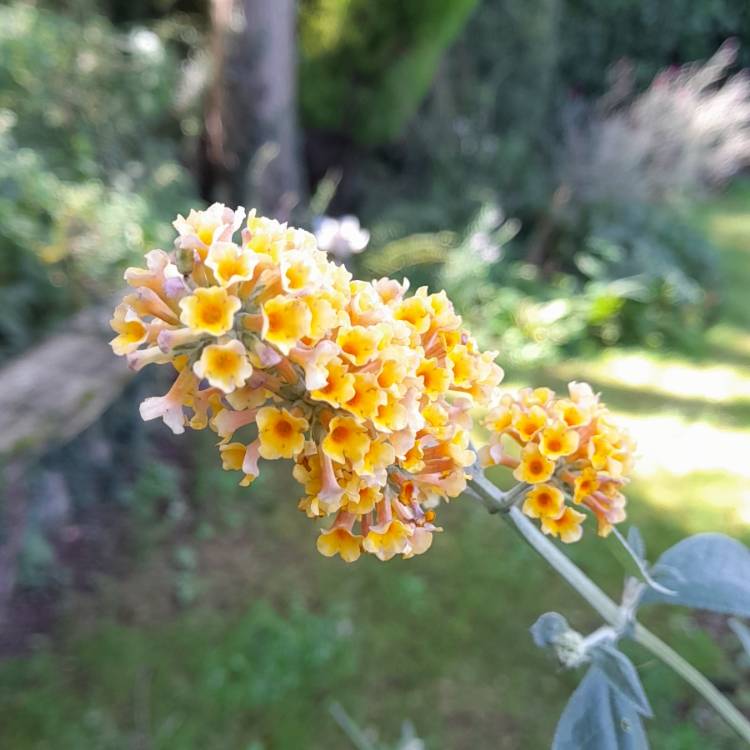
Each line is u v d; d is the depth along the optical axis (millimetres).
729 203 9492
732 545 1046
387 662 2742
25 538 2768
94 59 4945
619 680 932
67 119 4543
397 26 5266
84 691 2541
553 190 6508
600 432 895
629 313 5719
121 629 2775
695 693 2604
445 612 2967
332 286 729
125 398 3314
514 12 6480
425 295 845
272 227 737
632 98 10430
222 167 5133
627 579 1059
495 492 953
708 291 6402
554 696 2623
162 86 5312
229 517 3385
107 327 2781
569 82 10297
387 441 729
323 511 738
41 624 2756
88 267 3037
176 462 3682
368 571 3146
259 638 2752
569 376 5137
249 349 691
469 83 6500
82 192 3467
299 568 3143
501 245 6059
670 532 3475
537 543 985
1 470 2141
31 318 2812
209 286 709
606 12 10172
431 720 2527
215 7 4887
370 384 693
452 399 928
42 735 2393
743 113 7219
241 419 737
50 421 2271
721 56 9602
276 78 4949
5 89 4375
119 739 2396
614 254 6047
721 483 3879
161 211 4336
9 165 3209
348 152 5883
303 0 5277
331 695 2605
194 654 2699
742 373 5281
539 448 871
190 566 3098
